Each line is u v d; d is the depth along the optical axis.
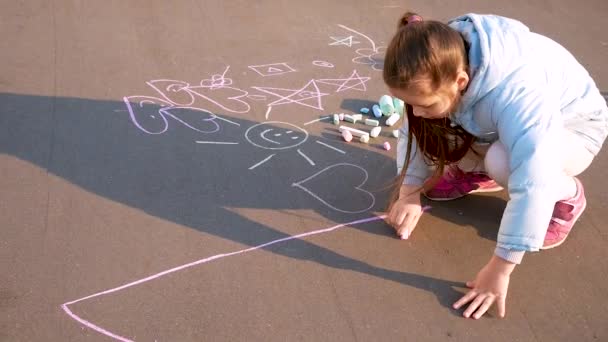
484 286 1.71
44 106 2.67
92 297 1.70
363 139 2.55
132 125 2.57
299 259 1.90
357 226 2.06
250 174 2.30
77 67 3.04
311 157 2.44
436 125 1.84
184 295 1.73
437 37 1.52
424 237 2.03
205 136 2.53
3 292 1.69
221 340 1.59
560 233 1.98
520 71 1.62
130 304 1.69
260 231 2.01
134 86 2.90
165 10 3.81
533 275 1.88
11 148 2.36
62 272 1.78
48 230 1.94
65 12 3.69
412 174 2.05
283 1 4.08
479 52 1.60
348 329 1.65
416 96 1.56
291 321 1.67
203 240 1.95
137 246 1.90
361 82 3.11
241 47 3.40
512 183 1.58
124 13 3.73
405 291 1.80
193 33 3.52
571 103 1.83
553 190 1.54
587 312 1.75
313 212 2.12
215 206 2.11
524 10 4.23
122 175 2.25
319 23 3.79
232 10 3.88
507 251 1.59
